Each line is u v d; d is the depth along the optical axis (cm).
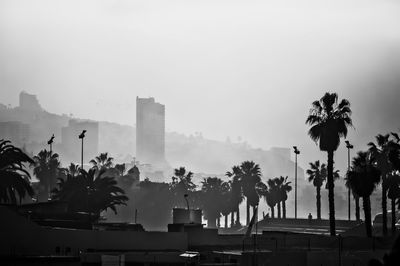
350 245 17388
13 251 15550
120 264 14425
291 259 15462
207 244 18675
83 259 14450
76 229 16562
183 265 15425
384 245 17275
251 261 15550
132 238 17050
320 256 15500
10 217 15625
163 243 17462
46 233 15888
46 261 14012
